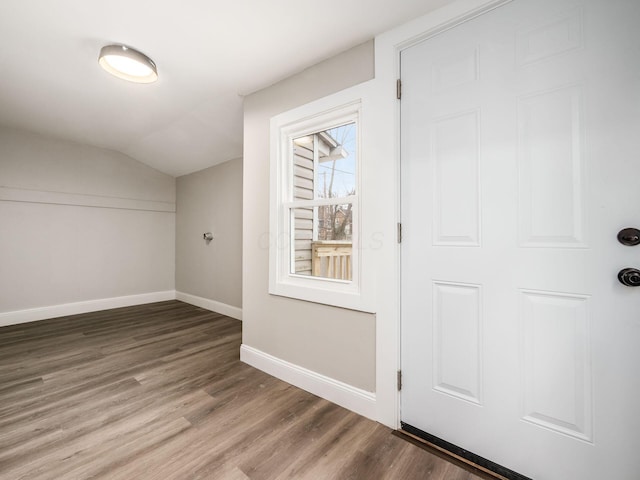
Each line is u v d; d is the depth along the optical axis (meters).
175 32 1.64
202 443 1.41
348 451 1.37
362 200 1.66
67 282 3.74
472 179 1.33
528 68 1.20
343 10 1.44
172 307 4.22
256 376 2.11
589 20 1.08
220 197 3.94
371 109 1.62
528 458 1.20
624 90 1.02
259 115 2.28
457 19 1.35
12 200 3.32
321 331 1.85
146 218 4.46
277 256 2.11
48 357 2.42
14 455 1.31
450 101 1.39
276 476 1.21
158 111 2.75
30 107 2.70
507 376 1.25
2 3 1.43
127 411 1.66
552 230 1.15
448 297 1.40
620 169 1.03
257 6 1.43
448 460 1.32
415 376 1.50
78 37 1.70
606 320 1.05
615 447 1.04
